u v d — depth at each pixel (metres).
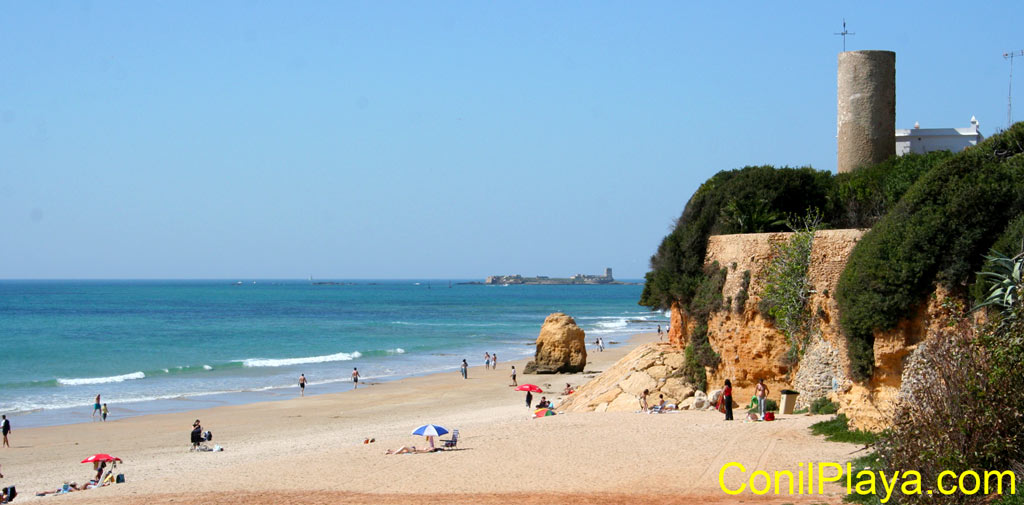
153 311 173.00
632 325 139.00
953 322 18.64
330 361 79.88
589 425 30.11
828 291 27.98
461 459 26.14
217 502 22.20
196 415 47.78
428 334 115.06
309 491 23.06
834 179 38.47
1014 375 15.28
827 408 26.94
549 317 68.75
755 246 30.98
